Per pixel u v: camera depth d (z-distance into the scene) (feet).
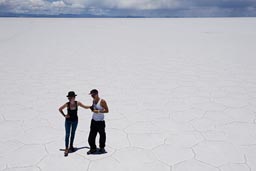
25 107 22.24
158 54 51.21
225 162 13.83
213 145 15.65
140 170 13.16
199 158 14.23
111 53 52.29
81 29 116.78
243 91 26.68
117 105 22.76
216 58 46.37
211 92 26.45
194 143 15.93
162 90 27.22
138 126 18.43
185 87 28.25
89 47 60.64
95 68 38.24
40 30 107.96
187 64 41.14
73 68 38.22
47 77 32.86
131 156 14.44
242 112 21.01
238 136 16.84
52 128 18.10
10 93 26.21
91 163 13.74
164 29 118.62
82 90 27.25
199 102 23.49
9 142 16.06
